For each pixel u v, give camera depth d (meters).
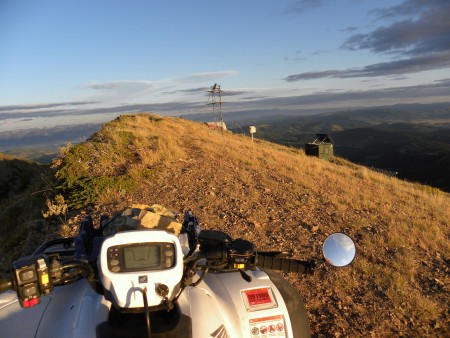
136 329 0.62
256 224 2.61
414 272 2.10
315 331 1.53
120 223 0.82
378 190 4.50
